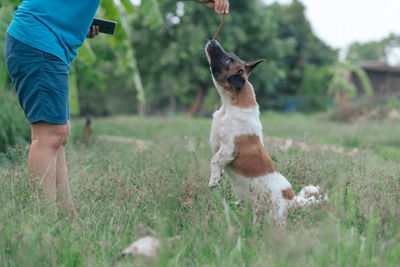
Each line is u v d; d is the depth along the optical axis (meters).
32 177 2.76
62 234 2.31
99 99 23.88
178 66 24.22
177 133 8.93
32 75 2.66
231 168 3.22
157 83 27.44
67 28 2.82
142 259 2.06
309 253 2.02
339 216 2.57
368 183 3.25
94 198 3.01
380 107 16.53
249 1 24.20
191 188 3.05
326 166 4.41
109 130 10.80
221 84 3.28
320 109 28.00
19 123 5.98
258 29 24.92
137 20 23.19
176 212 2.75
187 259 2.12
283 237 2.13
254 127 3.16
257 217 2.64
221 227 2.44
